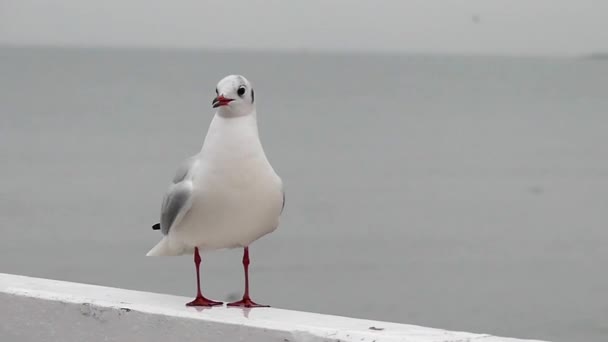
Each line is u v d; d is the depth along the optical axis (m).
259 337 3.65
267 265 38.22
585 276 37.34
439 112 133.88
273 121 109.31
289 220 47.31
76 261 38.62
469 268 38.78
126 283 35.72
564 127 109.88
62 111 118.25
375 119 114.94
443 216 49.25
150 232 42.94
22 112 115.00
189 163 4.36
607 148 84.88
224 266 37.38
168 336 3.83
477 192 57.62
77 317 3.99
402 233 44.94
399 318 33.12
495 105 157.50
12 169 62.09
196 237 4.36
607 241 43.44
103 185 55.81
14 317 4.11
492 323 32.34
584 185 61.47
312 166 67.38
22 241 41.53
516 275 37.72
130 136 87.00
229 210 4.22
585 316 32.75
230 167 4.17
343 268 38.41
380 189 57.81
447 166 68.94
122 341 3.92
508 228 46.59
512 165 70.81
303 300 34.62
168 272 36.88
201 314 3.83
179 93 166.62
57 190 53.62
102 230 43.31
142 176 60.06
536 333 31.44
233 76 4.27
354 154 75.44
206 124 103.00
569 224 47.62
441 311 33.53
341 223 46.75
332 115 122.50
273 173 4.32
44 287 4.42
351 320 3.99
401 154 75.81
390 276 37.50
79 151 73.31
